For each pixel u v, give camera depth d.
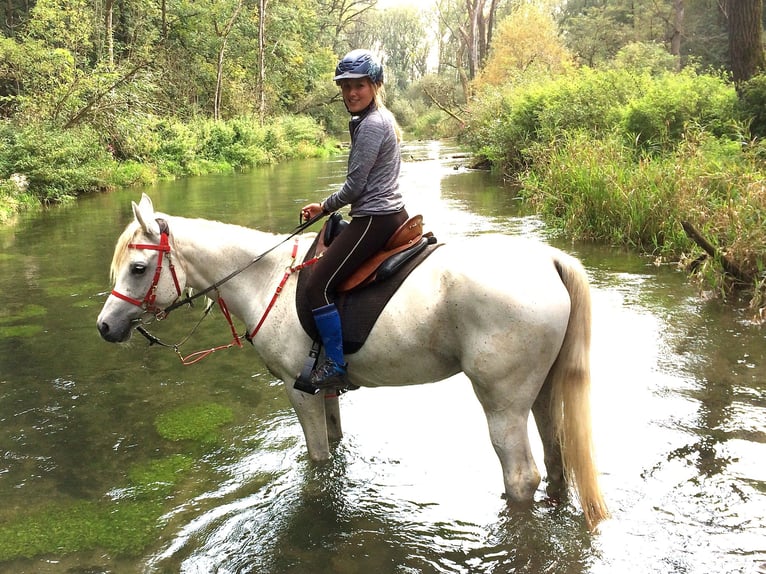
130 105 20.45
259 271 3.56
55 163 15.34
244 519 3.37
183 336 6.23
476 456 3.95
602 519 3.18
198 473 3.84
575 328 2.99
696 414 4.24
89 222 12.32
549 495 3.43
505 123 17.16
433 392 4.90
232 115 32.81
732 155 9.20
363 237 3.08
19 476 3.84
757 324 5.72
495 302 2.85
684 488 3.45
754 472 3.57
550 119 14.71
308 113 44.28
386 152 3.05
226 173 23.17
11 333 6.30
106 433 4.35
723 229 7.16
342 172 22.31
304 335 3.34
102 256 9.41
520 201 12.86
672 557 2.93
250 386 5.07
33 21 19.61
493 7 46.06
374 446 4.09
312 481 3.70
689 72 14.27
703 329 5.68
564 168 10.86
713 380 4.71
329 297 3.18
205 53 32.69
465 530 3.24
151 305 3.45
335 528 3.28
